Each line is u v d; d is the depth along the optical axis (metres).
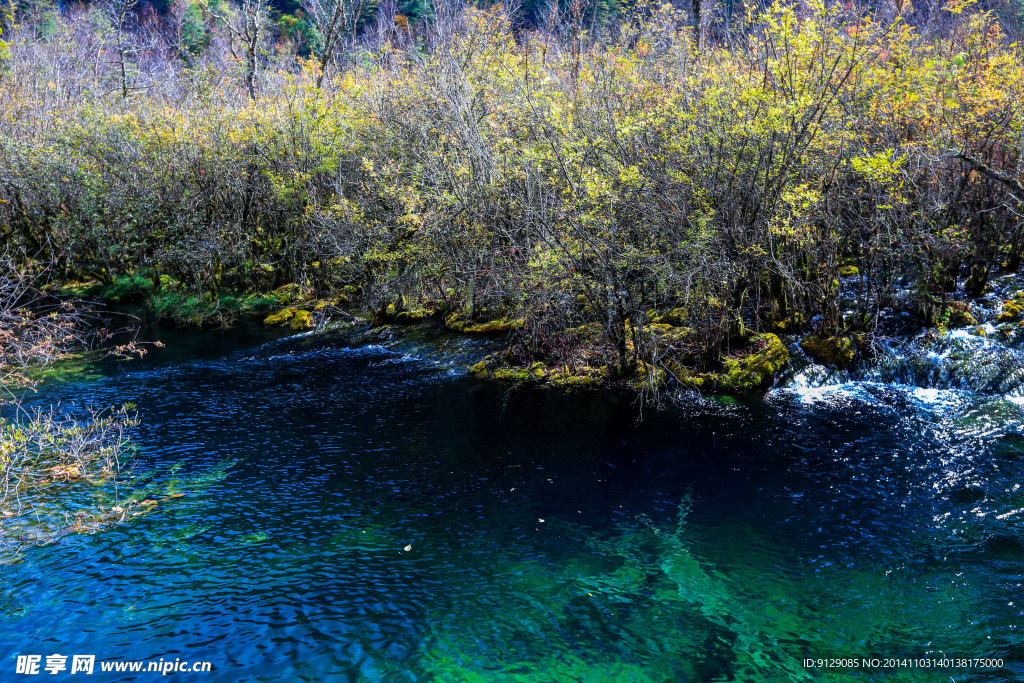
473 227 18.75
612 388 16.39
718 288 16.27
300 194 25.25
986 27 16.78
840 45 14.87
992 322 16.44
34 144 25.94
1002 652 7.33
